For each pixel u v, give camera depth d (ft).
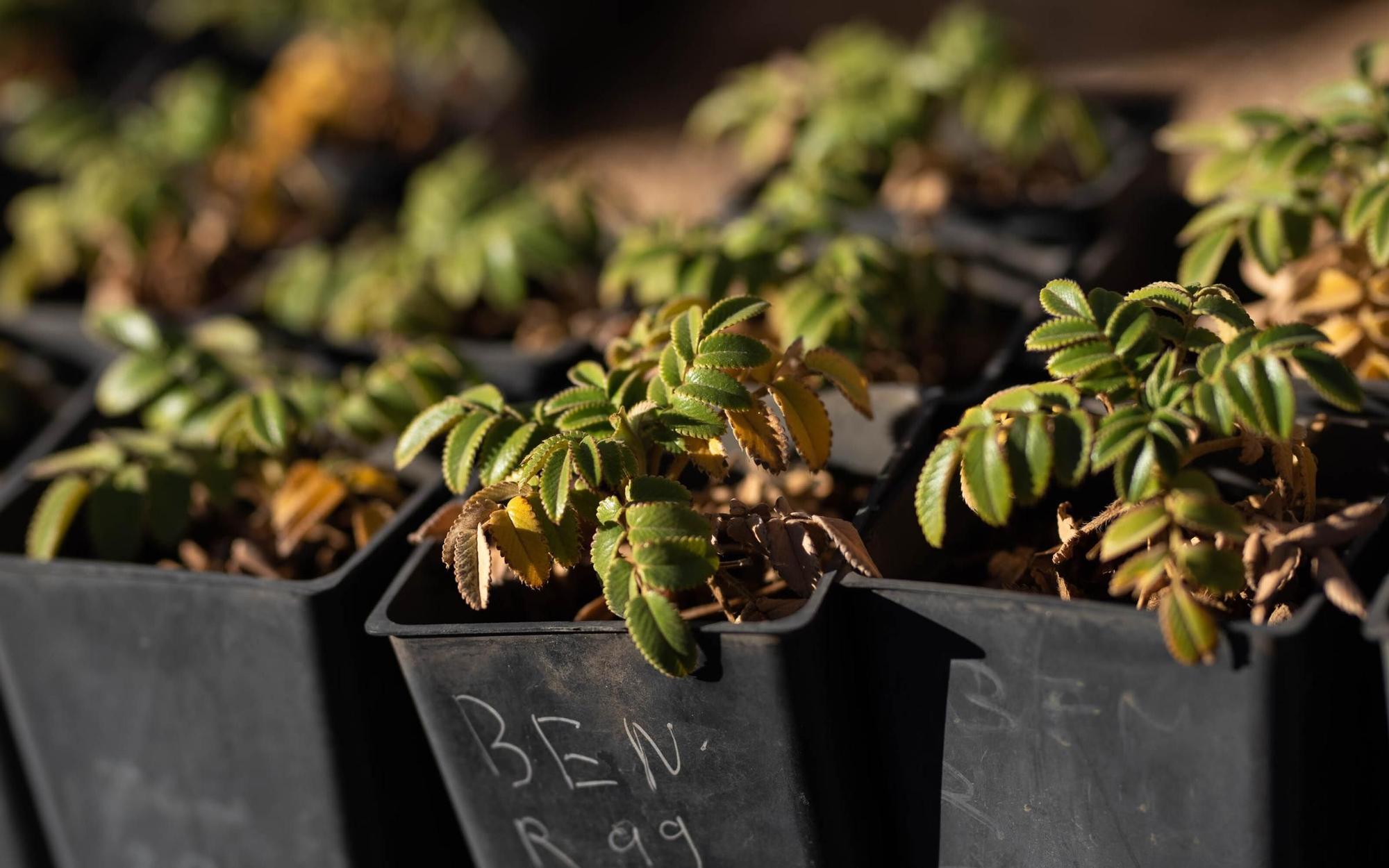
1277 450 2.05
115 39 5.33
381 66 4.00
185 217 3.14
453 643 2.10
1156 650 1.96
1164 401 2.00
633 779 2.12
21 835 2.47
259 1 4.51
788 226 2.54
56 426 2.59
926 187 2.74
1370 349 2.26
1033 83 2.80
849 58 2.98
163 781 2.32
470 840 2.22
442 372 2.45
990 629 2.01
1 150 4.19
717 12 5.08
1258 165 2.33
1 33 5.07
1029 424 2.00
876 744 2.11
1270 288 2.34
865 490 2.29
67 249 3.22
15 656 2.32
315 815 2.26
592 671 2.08
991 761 2.06
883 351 2.48
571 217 2.88
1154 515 1.96
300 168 3.64
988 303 2.67
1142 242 2.72
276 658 2.20
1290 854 1.99
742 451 2.23
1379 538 2.02
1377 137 2.32
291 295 2.87
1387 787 2.08
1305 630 1.93
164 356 2.51
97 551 2.38
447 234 2.90
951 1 4.75
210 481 2.39
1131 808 2.01
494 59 4.47
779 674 2.02
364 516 2.33
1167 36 4.15
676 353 2.11
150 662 2.26
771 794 2.08
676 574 2.02
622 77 4.79
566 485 2.06
